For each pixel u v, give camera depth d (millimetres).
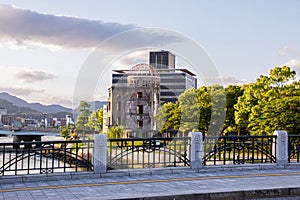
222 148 10031
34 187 7137
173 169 9023
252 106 27516
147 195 6379
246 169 9648
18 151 8289
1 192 6680
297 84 25875
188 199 6547
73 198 6184
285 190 7141
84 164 8570
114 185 7414
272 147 10391
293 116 24625
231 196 6812
